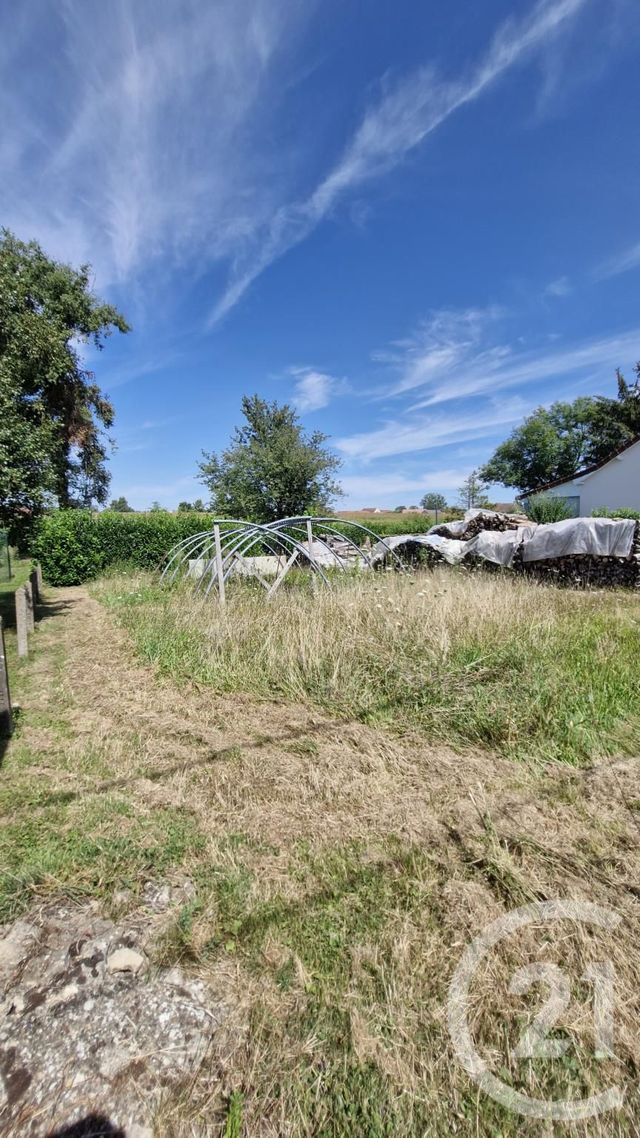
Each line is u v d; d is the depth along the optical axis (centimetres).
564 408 3291
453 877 197
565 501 1983
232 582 883
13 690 446
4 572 1575
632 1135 115
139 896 191
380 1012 142
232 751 312
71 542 1397
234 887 193
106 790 270
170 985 153
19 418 792
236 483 2056
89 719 372
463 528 1391
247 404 2145
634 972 154
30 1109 122
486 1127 116
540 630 475
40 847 221
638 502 1855
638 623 584
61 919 180
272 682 419
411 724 335
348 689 383
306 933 171
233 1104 121
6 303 973
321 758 299
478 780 271
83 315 1916
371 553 1237
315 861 208
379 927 172
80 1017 144
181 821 241
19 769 296
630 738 308
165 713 378
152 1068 130
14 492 752
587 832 225
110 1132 117
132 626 659
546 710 332
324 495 2178
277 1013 143
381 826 233
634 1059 130
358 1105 121
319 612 509
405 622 452
